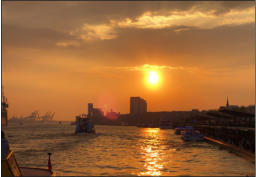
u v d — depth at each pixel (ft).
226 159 140.15
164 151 190.90
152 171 109.40
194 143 266.36
